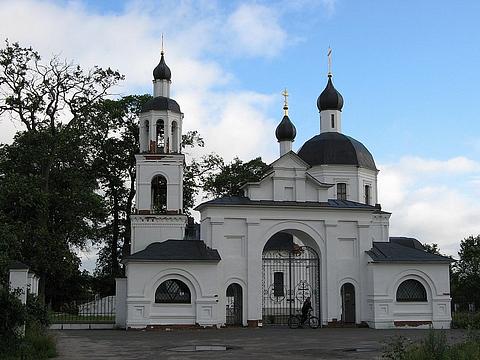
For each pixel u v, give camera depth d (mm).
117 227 63156
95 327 40406
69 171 50656
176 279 38969
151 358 22375
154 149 49594
